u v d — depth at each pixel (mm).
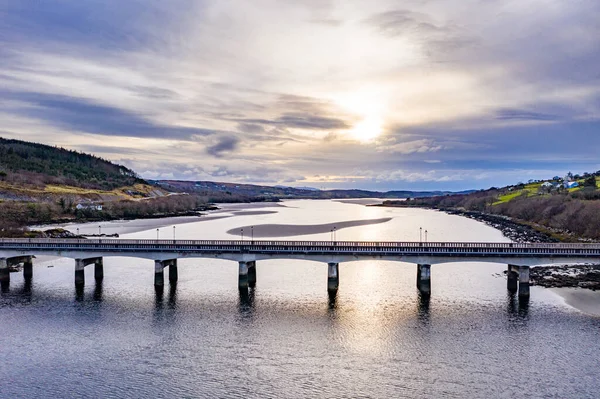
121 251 89875
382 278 97188
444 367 52719
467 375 50688
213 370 52062
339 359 54969
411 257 82812
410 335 62719
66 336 62719
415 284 91812
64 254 91188
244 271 86375
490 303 77812
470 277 98062
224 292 85875
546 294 83188
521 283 79938
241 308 75562
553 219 191125
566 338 61406
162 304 78062
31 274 98375
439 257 82188
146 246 89688
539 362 53906
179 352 57156
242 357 55594
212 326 66688
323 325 66938
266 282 93625
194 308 75688
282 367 52812
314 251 84750
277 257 86188
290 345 59312
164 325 67188
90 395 46688
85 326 66812
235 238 165000
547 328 65250
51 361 54562
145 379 50000
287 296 82812
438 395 46406
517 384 48594
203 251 87688
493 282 93438
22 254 92938
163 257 88750
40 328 65938
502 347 58406
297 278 97188
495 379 49719
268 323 67938
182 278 97375
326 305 77062
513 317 70188
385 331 64312
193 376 50625
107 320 69562
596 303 77375
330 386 48344
